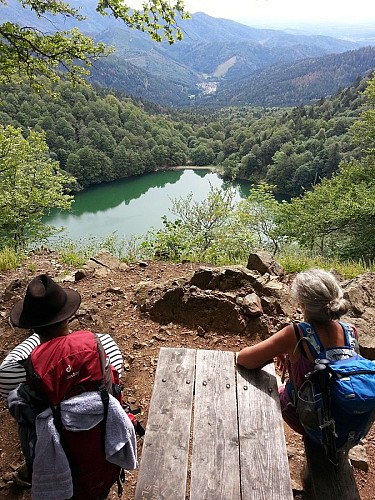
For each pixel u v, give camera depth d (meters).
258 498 1.75
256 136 129.62
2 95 105.81
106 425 1.66
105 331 4.13
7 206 16.86
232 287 4.60
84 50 7.73
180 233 8.31
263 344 2.25
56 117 110.31
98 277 5.64
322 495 2.10
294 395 2.17
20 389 1.69
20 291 5.05
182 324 4.23
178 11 6.79
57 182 19.00
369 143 20.62
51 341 1.76
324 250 17.95
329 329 2.12
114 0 6.68
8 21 7.18
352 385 1.91
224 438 2.00
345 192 17.56
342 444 2.03
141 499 1.73
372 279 4.98
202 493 1.76
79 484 1.70
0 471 2.73
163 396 2.24
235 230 11.48
